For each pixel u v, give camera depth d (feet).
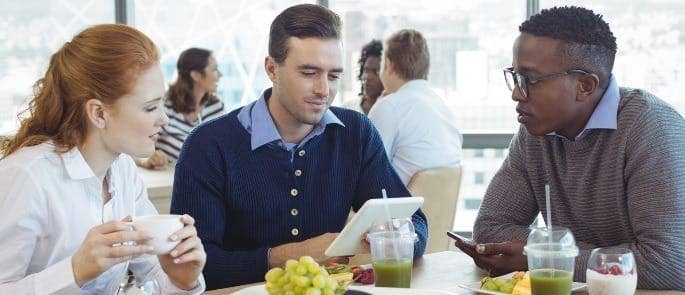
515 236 7.73
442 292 5.17
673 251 6.70
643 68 16.85
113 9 18.95
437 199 11.19
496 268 6.98
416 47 12.87
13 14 18.78
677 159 6.99
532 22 7.33
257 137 7.79
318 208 8.05
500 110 17.89
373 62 15.65
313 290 4.75
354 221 6.66
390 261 6.06
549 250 5.80
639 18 16.76
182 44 19.04
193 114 16.93
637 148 7.09
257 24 18.95
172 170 15.48
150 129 5.93
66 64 5.88
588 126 7.29
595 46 7.16
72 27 18.86
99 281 6.36
